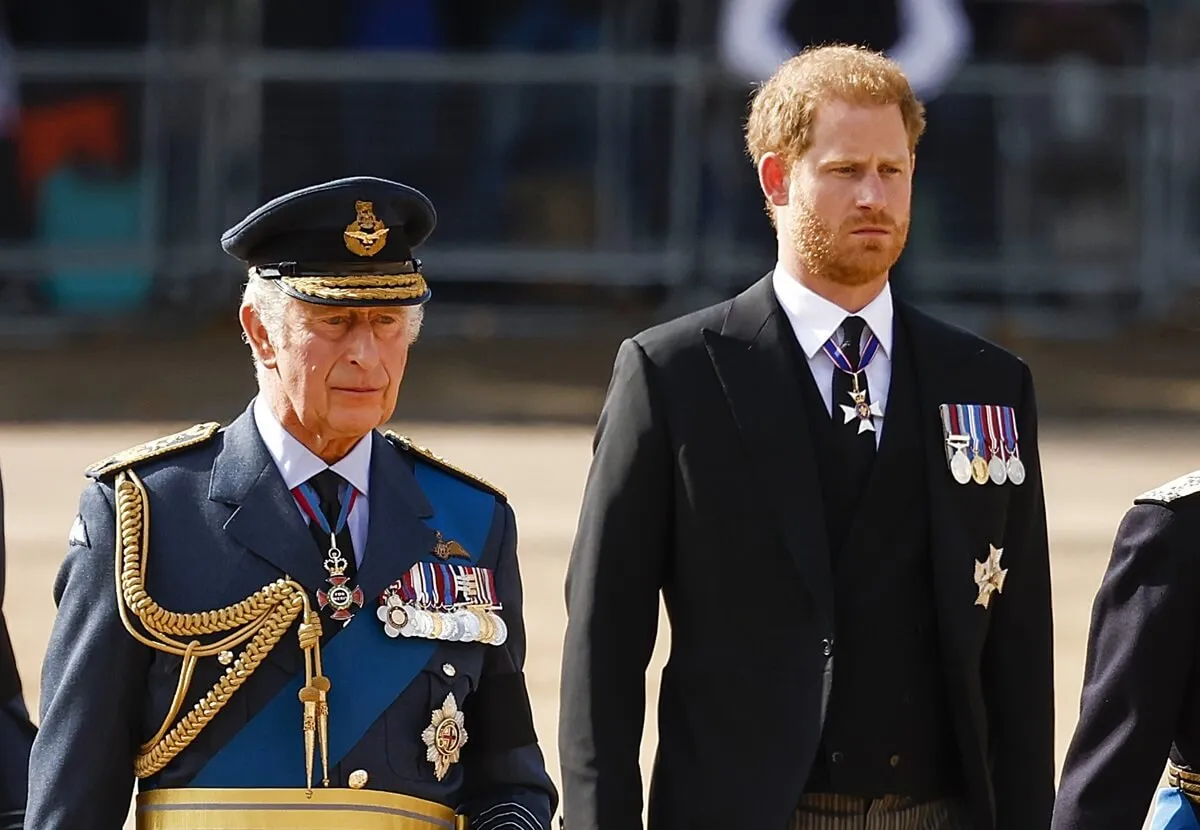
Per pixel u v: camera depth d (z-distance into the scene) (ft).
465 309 250.98
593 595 50.85
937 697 50.72
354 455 45.68
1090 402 210.38
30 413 196.03
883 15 221.25
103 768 43.14
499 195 250.37
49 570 123.95
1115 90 250.98
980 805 50.29
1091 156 252.42
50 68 244.01
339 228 44.04
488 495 47.44
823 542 50.16
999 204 252.42
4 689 52.90
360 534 45.50
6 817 51.88
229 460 45.34
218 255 249.55
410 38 247.09
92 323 246.27
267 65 246.06
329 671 44.16
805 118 50.06
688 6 246.88
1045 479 163.22
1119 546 46.11
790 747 49.44
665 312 252.62
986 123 251.39
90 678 43.39
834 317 51.42
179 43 246.27
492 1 248.11
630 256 250.57
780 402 50.98
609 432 51.85
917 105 51.11
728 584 50.47
